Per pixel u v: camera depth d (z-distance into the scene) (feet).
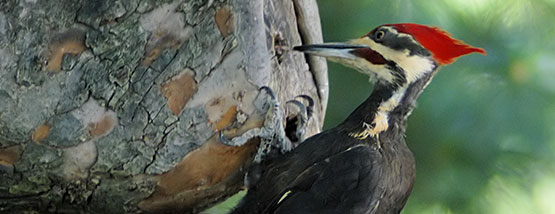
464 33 16.67
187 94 15.79
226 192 16.03
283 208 15.98
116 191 15.89
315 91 16.33
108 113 15.78
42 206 15.96
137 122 15.79
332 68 16.78
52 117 15.76
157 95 15.78
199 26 15.76
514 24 16.72
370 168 15.99
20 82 15.74
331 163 16.01
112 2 15.74
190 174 15.89
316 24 16.22
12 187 15.88
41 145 15.79
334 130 16.08
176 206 15.99
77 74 15.76
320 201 15.98
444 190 16.78
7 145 15.79
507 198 16.79
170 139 15.81
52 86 15.75
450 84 16.69
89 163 15.83
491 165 16.75
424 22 16.60
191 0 15.75
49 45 15.74
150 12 15.75
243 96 15.81
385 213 16.06
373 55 16.06
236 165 15.96
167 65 15.76
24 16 15.74
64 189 15.89
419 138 16.72
